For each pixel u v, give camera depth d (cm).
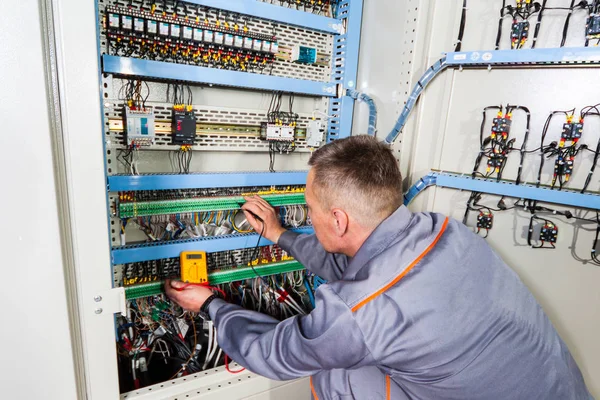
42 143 64
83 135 75
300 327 85
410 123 138
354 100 158
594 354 106
